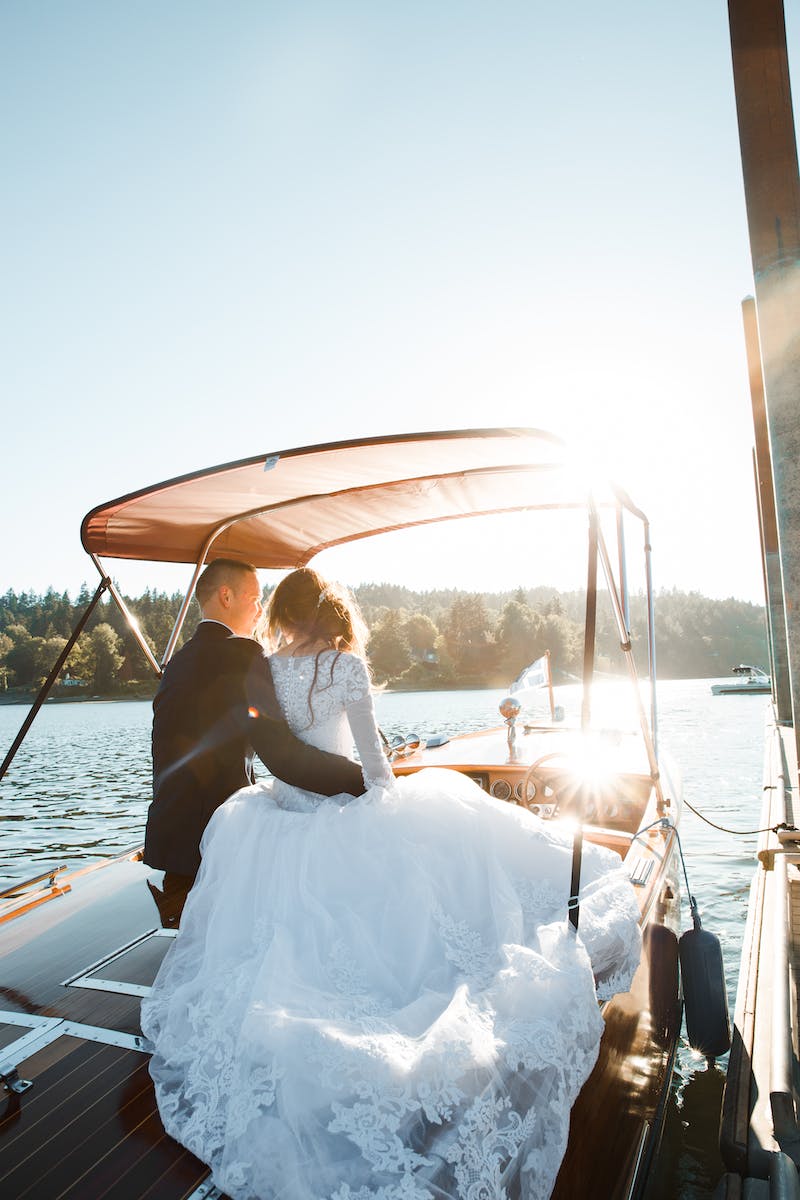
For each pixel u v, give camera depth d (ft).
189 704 9.52
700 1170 9.90
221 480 9.65
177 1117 5.27
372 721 6.88
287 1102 4.63
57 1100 5.67
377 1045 4.76
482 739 17.42
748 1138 7.57
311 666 6.91
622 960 6.61
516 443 8.22
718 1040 9.84
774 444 12.27
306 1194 4.30
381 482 11.09
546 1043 5.06
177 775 9.56
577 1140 6.03
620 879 7.23
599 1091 6.75
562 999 5.42
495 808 7.13
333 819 6.53
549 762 13.94
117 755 62.80
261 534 13.12
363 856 6.37
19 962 7.93
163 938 8.44
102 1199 4.69
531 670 18.48
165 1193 4.71
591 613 6.47
